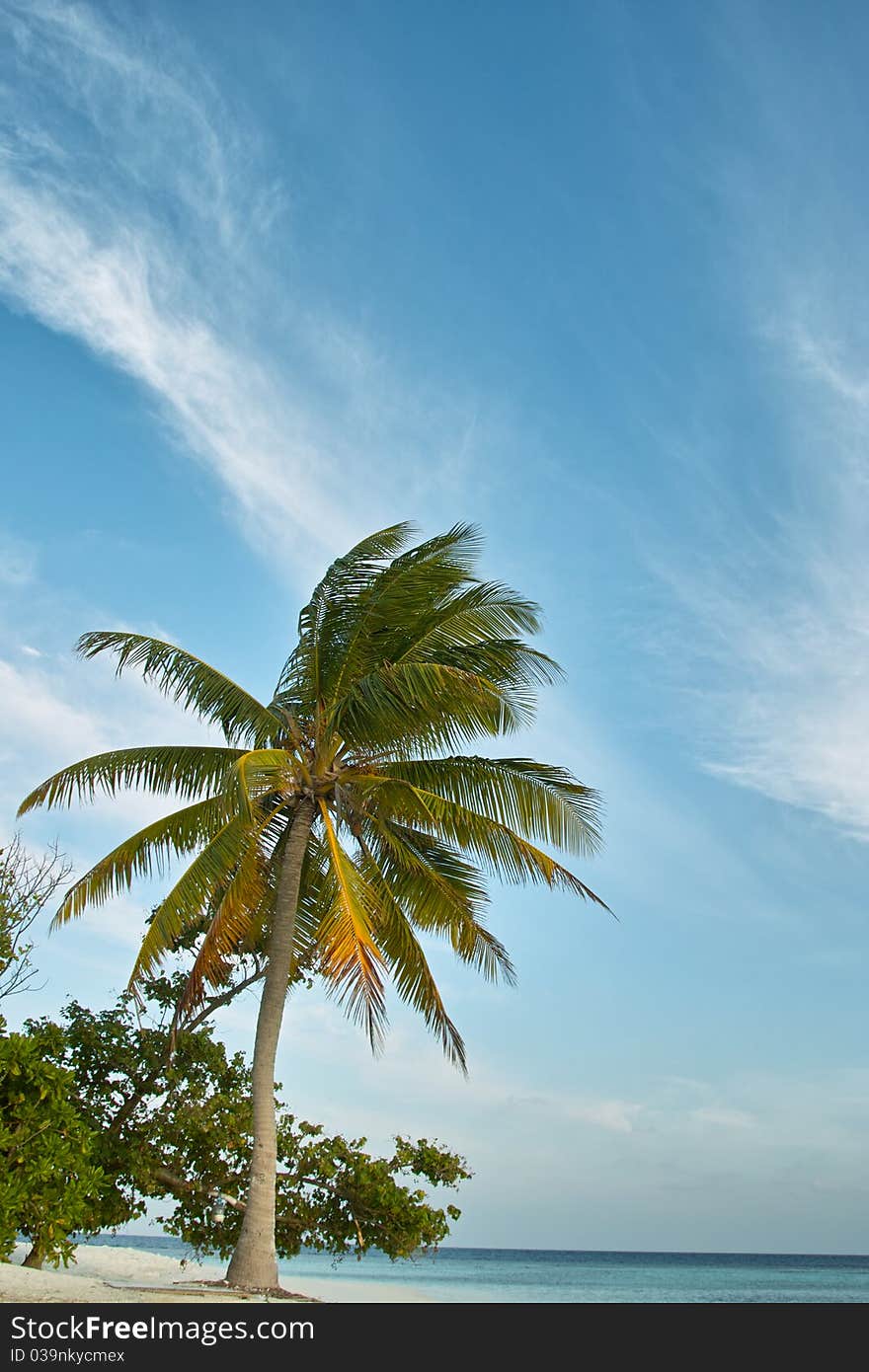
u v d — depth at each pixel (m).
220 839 14.62
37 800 15.57
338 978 12.87
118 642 15.76
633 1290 50.59
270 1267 13.57
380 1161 16.69
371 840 16.28
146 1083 16.12
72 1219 11.81
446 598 16.66
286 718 16.11
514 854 15.57
